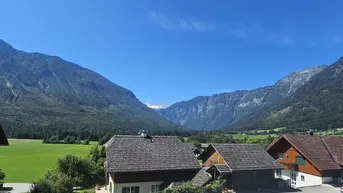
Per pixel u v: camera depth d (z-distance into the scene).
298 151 47.78
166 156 42.53
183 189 34.31
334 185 43.56
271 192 40.47
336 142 51.78
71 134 175.00
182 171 41.75
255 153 46.28
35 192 36.59
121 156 39.97
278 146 53.38
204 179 37.91
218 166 41.09
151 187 39.56
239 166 41.81
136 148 42.28
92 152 64.12
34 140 172.88
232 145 46.88
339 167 45.22
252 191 40.78
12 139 175.75
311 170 45.81
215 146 45.56
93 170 52.56
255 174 42.91
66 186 40.97
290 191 40.91
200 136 140.12
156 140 45.31
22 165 79.19
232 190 40.66
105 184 50.28
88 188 48.53
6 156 97.81
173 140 46.44
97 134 178.75
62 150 114.25
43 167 75.94
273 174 44.25
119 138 43.31
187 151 44.91
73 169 48.69
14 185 54.44
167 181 40.22
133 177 38.81
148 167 39.56
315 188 42.59
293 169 48.91
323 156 47.03
